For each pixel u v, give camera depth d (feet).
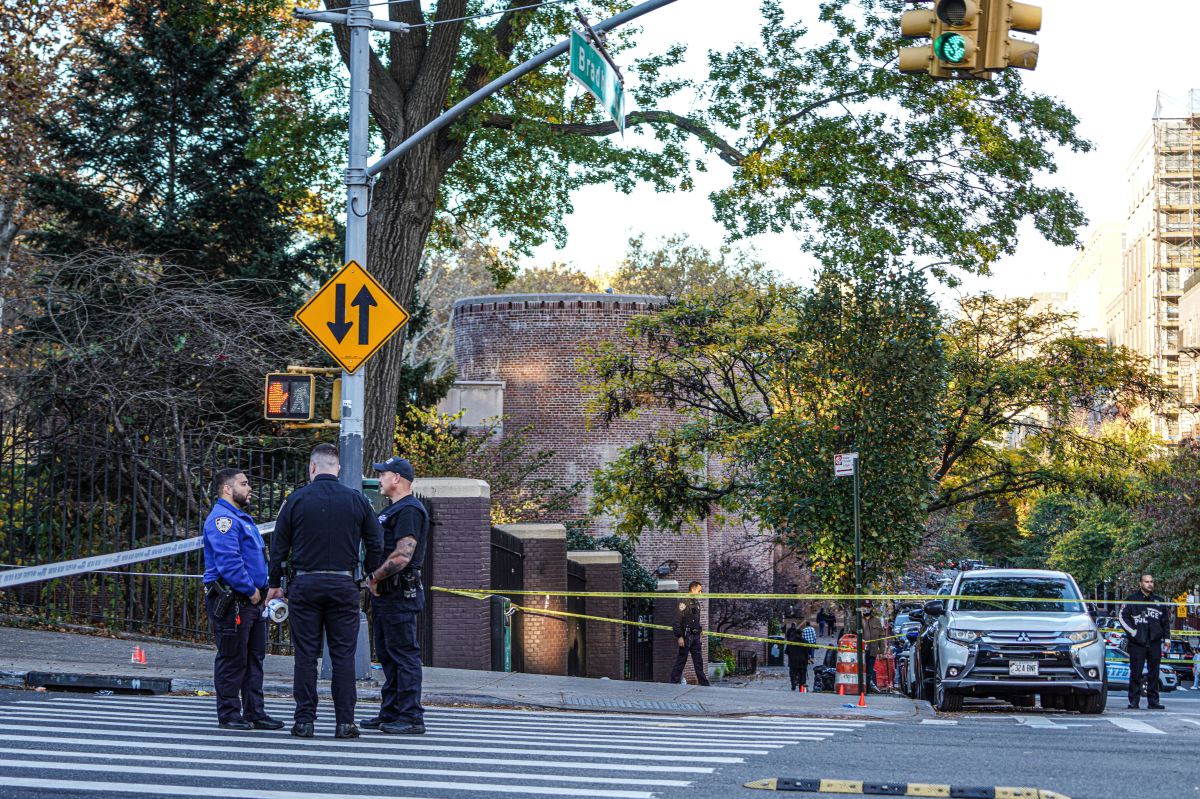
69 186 76.59
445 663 53.78
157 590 53.06
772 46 73.67
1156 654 62.44
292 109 79.41
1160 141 337.11
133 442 61.26
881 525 83.10
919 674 64.28
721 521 109.91
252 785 22.99
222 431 68.64
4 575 39.81
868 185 71.31
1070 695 57.11
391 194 65.92
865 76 72.28
